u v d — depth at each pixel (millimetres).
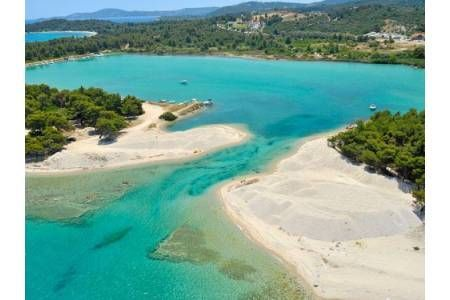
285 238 60250
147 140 100500
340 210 63062
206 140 101188
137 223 66125
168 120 124750
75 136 108375
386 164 78125
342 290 49656
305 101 146000
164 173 84875
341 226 60281
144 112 132625
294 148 99188
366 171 79625
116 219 67500
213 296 49938
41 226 65875
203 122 123188
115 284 52656
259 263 55250
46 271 55406
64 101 128125
